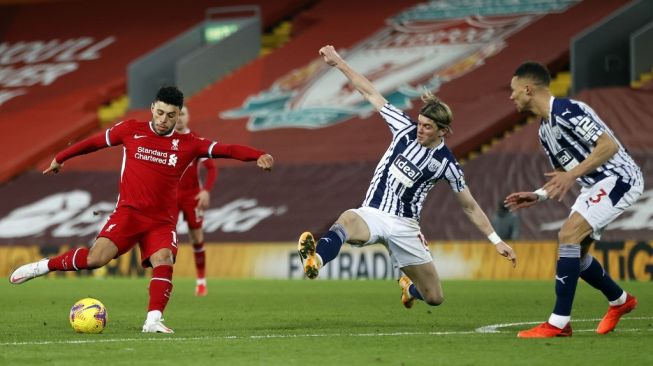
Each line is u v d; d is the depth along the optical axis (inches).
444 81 3489.2
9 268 2930.6
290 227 2940.5
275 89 3740.2
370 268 2539.4
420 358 808.3
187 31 4197.8
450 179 1095.0
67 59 4377.5
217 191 3176.7
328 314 1357.0
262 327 1139.9
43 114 3991.1
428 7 4010.8
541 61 3420.3
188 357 816.9
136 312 1406.3
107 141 1075.9
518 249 2463.1
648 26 3225.9
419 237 1127.0
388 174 1104.8
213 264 2753.4
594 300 1615.4
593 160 965.2
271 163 1048.2
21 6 4822.8
